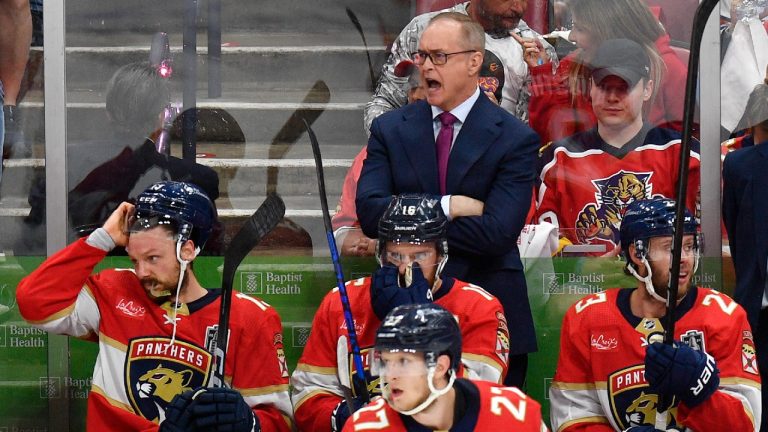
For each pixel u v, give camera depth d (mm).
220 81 18422
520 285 15398
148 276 14062
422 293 13484
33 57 17500
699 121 17469
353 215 17609
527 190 15141
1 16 17250
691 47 11992
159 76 17891
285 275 17000
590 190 17438
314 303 17031
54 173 17422
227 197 17922
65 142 17484
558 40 17750
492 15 17828
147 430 13953
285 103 18438
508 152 15125
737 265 16859
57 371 16719
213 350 14391
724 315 14203
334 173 18031
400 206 13781
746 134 17453
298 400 14328
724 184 17000
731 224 16969
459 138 15320
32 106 17500
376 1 18766
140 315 14359
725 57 17531
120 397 14258
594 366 14555
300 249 17203
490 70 17766
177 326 14352
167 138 17891
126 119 17656
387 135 15664
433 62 15289
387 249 13758
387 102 18438
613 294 14766
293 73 18609
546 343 16688
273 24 19344
